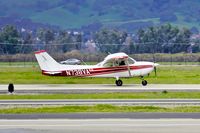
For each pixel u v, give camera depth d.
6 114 100.75
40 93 147.12
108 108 109.00
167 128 84.38
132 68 182.12
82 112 103.50
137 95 139.12
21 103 120.25
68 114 100.31
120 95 139.25
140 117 96.12
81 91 152.38
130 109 107.38
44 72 182.88
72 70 182.62
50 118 95.19
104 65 182.12
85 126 86.44
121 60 182.12
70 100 127.25
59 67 182.88
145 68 182.62
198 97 134.00
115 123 89.38
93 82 194.50
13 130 82.50
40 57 182.62
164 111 104.62
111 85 181.50
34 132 80.88
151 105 114.94
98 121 91.56
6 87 172.88
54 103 120.06
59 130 82.62
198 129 83.44
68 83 191.38
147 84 185.62
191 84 184.00
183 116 97.25
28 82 197.38
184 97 134.00
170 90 154.62
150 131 81.88
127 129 83.56
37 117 96.50
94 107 110.31
